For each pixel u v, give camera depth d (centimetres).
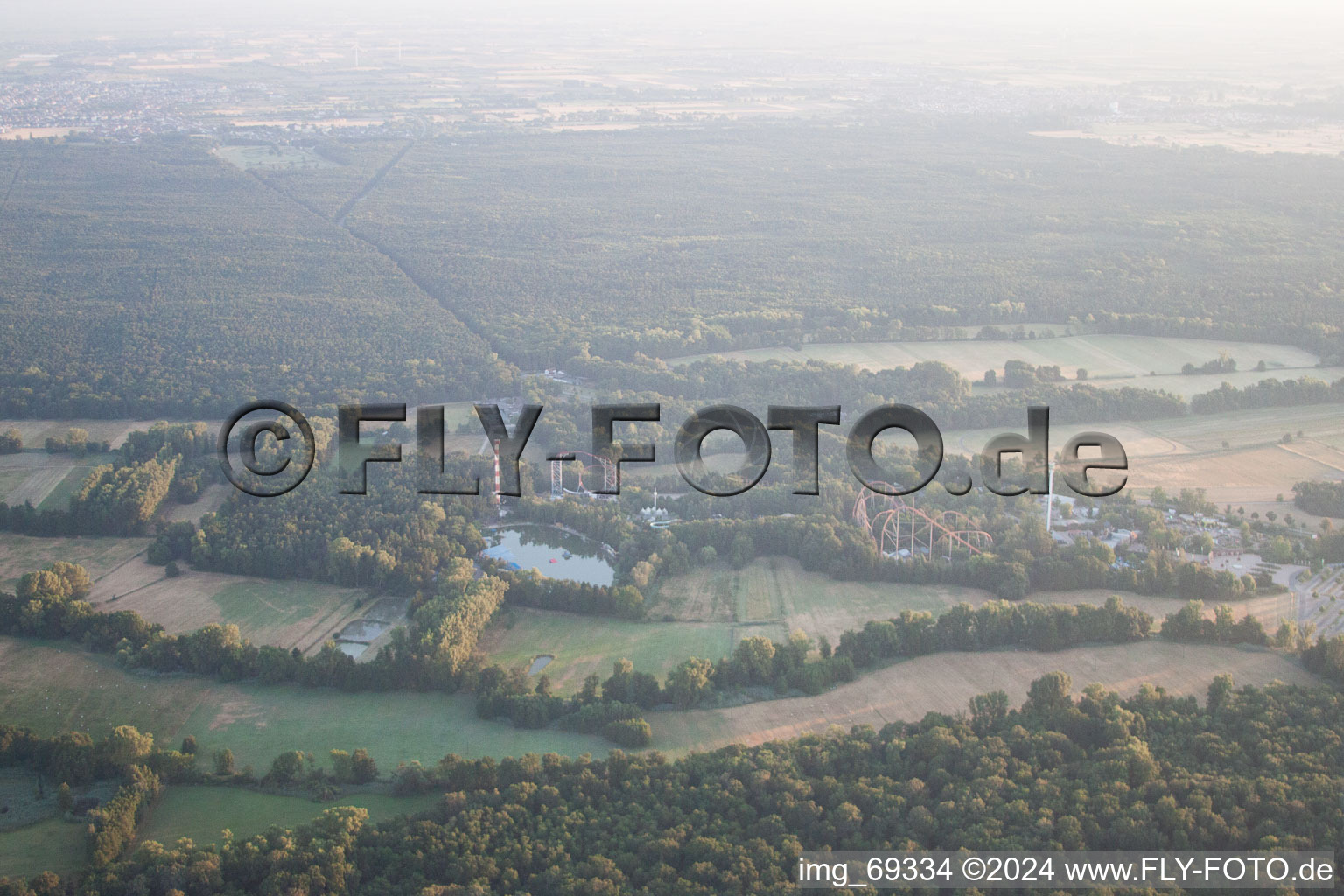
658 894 19112
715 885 19425
